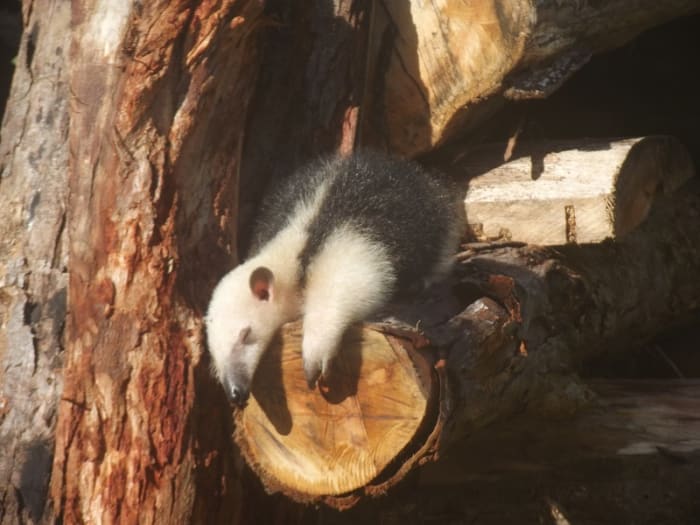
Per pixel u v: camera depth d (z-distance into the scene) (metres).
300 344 8.81
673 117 16.64
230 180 10.19
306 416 8.70
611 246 13.49
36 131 11.11
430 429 8.29
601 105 16.70
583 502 11.27
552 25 11.24
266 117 11.56
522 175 12.09
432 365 8.20
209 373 9.76
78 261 9.78
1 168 11.17
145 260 9.59
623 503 11.23
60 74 11.27
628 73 16.88
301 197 10.43
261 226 10.66
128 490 9.57
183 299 9.73
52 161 10.93
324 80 11.56
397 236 9.83
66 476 9.73
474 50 11.76
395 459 8.30
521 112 12.71
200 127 9.83
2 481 10.01
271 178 11.45
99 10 9.88
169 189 9.71
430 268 10.14
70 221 9.89
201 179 9.94
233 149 10.20
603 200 11.36
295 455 8.76
